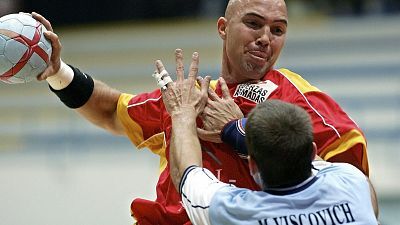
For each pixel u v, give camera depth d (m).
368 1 20.67
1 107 19.22
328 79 18.25
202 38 20.16
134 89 19.17
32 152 17.78
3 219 16.67
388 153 16.41
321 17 20.39
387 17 19.89
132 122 6.98
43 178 17.05
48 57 6.37
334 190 5.31
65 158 17.48
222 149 6.32
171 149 5.99
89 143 17.88
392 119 17.11
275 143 5.21
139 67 19.73
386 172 16.09
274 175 5.30
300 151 5.24
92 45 20.50
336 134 6.05
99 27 21.12
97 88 7.12
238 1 6.38
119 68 19.77
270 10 6.26
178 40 20.27
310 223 5.19
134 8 21.31
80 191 16.78
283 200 5.26
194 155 5.86
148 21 21.25
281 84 6.40
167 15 21.31
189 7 21.33
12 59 6.12
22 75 6.28
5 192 16.92
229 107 6.18
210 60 19.42
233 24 6.37
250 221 5.25
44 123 18.69
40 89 19.69
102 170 17.05
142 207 6.57
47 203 16.73
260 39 6.26
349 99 17.58
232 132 6.02
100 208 16.53
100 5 21.22
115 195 16.67
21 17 6.27
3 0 20.11
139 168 16.98
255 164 5.44
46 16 21.03
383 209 15.52
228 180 6.28
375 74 18.17
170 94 6.25
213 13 21.17
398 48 18.83
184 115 6.09
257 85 6.41
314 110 6.17
